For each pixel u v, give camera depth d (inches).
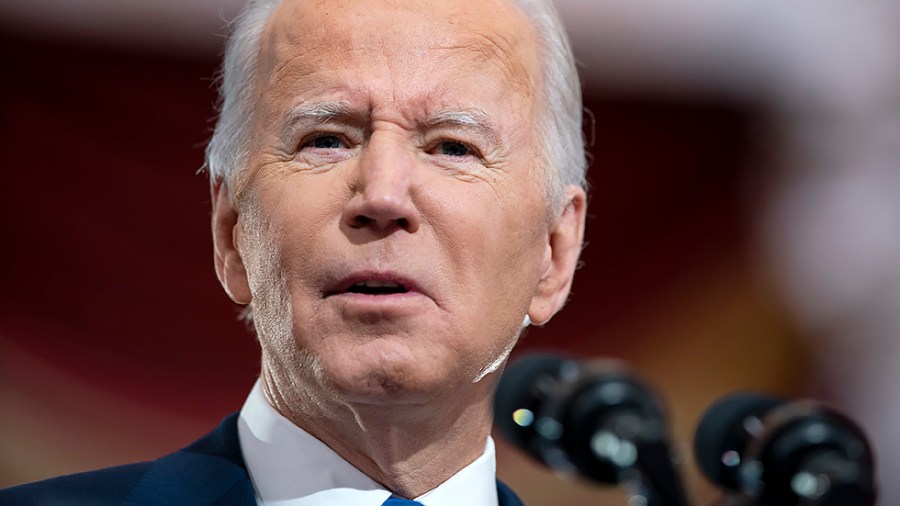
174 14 391.9
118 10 387.9
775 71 423.5
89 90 390.0
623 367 169.3
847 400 427.8
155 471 164.6
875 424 423.8
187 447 170.7
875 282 428.8
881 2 415.5
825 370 430.6
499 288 155.8
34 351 384.8
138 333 394.0
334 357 145.8
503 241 156.3
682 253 438.6
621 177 432.8
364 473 163.3
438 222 149.6
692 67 419.8
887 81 422.3
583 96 418.9
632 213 435.2
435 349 147.5
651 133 428.1
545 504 403.2
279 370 159.2
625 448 157.8
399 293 147.3
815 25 418.0
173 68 394.0
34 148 387.2
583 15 408.2
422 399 150.4
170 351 395.5
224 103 175.6
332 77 155.4
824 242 432.5
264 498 163.6
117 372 390.9
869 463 159.2
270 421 165.2
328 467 162.6
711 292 438.0
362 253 146.2
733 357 436.8
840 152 429.4
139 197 394.6
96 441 385.7
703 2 413.7
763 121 428.5
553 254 176.9
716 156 434.0
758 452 160.2
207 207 399.9
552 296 176.1
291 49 160.7
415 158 154.6
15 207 385.7
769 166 433.4
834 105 425.7
